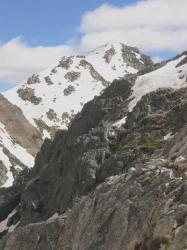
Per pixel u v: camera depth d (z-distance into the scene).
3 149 175.62
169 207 30.20
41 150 98.06
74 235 42.00
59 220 47.75
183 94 74.00
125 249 31.48
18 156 179.75
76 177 64.56
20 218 75.19
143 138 63.88
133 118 73.31
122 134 69.75
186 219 27.73
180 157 38.91
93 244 35.84
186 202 29.53
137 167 41.50
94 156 64.06
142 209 33.00
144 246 29.36
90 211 40.09
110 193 39.22
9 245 52.78
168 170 35.47
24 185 92.44
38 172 95.00
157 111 72.38
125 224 33.50
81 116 94.38
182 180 32.47
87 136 73.25
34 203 72.94
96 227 37.16
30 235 50.44
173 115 65.56
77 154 71.88
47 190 75.12
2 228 78.19
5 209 85.19
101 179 59.88
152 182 35.38
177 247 26.08
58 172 74.94
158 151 52.91
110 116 83.31
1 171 153.12
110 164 59.75
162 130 63.81
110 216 36.38
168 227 28.27
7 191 98.94
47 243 47.00
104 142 68.69
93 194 42.03
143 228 30.91
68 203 63.28
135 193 36.06
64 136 92.25
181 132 46.56
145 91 84.19
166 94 75.06
